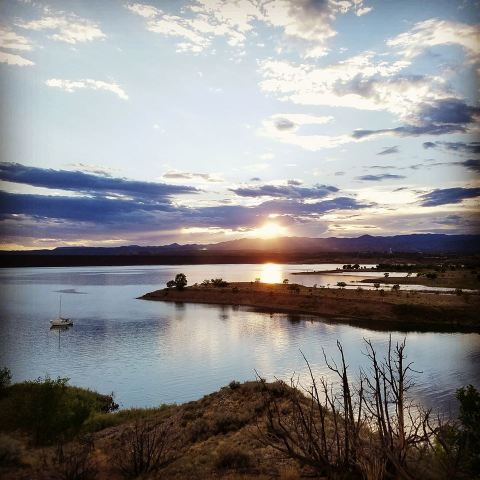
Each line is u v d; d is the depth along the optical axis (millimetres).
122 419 28188
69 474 13422
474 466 7867
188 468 13719
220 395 26266
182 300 136625
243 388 25781
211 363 53969
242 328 81688
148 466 14055
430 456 8492
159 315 104438
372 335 70500
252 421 20109
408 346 59312
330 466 7793
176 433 20984
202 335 75125
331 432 12211
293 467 10688
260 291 130750
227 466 13219
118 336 76750
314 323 86188
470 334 70750
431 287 149000
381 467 7207
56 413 22438
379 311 92438
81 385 45000
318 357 53906
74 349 66188
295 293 122750
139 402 38375
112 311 114688
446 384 37719
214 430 20047
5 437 16812
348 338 67938
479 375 41344
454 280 164625
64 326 89250
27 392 30562
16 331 84625
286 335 72562
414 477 7176
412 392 34406
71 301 143125
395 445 7863
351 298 106688
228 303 125938
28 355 62031
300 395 21672
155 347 66000
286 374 45031
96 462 15562
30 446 20641
